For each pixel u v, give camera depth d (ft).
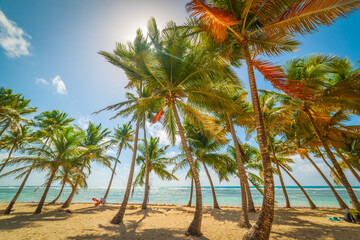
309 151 56.29
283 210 43.32
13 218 30.48
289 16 16.57
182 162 54.13
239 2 18.51
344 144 39.58
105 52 25.13
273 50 20.12
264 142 16.24
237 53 23.26
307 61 31.58
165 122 30.68
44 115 63.31
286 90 23.15
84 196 122.42
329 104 27.94
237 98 38.70
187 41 23.91
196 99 24.36
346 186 26.43
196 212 21.01
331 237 18.99
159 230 22.43
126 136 62.49
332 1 13.58
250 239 14.20
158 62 23.76
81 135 45.09
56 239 18.45
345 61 30.01
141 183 58.03
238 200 99.71
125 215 34.96
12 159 34.30
